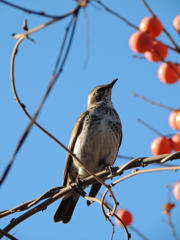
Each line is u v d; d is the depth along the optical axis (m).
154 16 8.31
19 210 7.79
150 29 8.22
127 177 7.45
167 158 7.31
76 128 11.88
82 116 11.98
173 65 8.26
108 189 7.52
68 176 12.05
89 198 8.15
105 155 11.76
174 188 8.16
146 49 8.05
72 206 11.06
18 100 6.09
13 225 7.64
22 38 5.43
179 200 8.09
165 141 8.22
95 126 11.72
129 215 8.80
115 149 11.95
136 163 7.71
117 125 11.97
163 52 8.13
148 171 7.23
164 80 8.45
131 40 8.15
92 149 11.63
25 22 5.27
